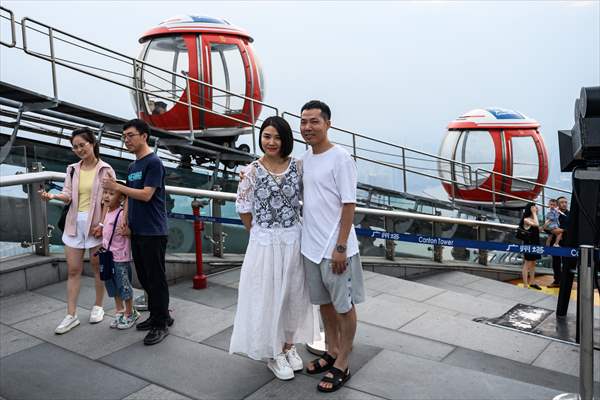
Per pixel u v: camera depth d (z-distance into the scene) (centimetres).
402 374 394
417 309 602
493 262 1180
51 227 620
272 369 393
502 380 385
